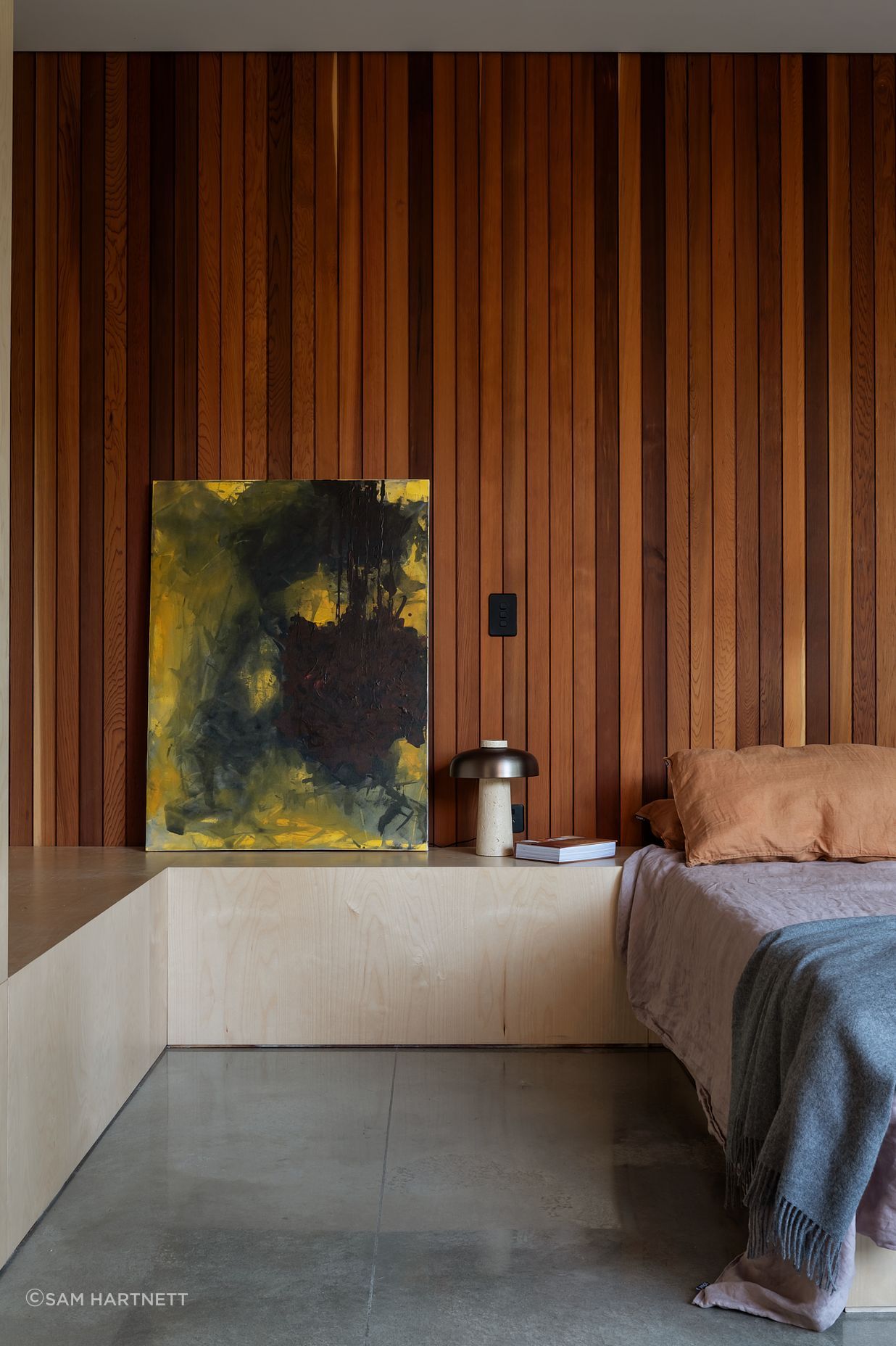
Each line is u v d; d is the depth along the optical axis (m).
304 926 3.40
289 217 3.80
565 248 3.82
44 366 3.79
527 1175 2.55
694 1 3.47
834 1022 1.90
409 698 3.74
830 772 3.39
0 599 1.99
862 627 3.84
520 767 3.50
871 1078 1.82
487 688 3.81
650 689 3.83
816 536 3.84
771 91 3.83
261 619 3.75
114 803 3.80
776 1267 2.05
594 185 3.82
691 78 3.83
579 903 3.41
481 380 3.81
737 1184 2.45
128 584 3.80
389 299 3.80
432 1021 3.42
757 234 3.83
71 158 3.79
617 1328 1.95
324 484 3.77
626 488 3.82
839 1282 1.87
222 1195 2.43
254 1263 2.15
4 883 2.05
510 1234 2.28
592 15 3.56
